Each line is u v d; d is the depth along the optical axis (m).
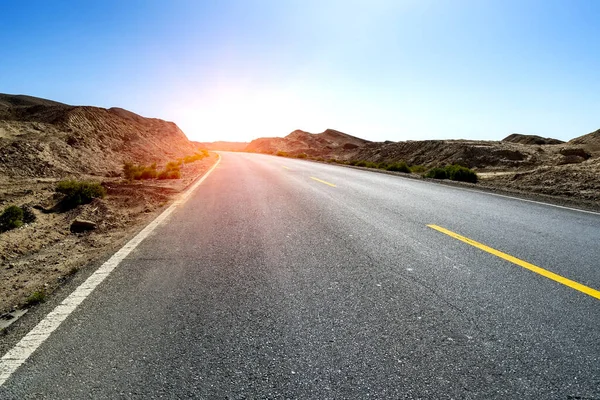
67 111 23.97
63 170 14.84
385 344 2.19
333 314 2.59
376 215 6.36
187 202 8.07
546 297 2.87
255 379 1.87
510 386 1.80
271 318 2.54
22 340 2.29
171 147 42.97
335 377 1.88
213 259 3.92
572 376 1.88
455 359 2.03
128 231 5.46
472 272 3.45
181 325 2.45
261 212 6.70
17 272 3.89
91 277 3.42
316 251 4.17
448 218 6.08
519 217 6.18
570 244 4.45
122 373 1.94
